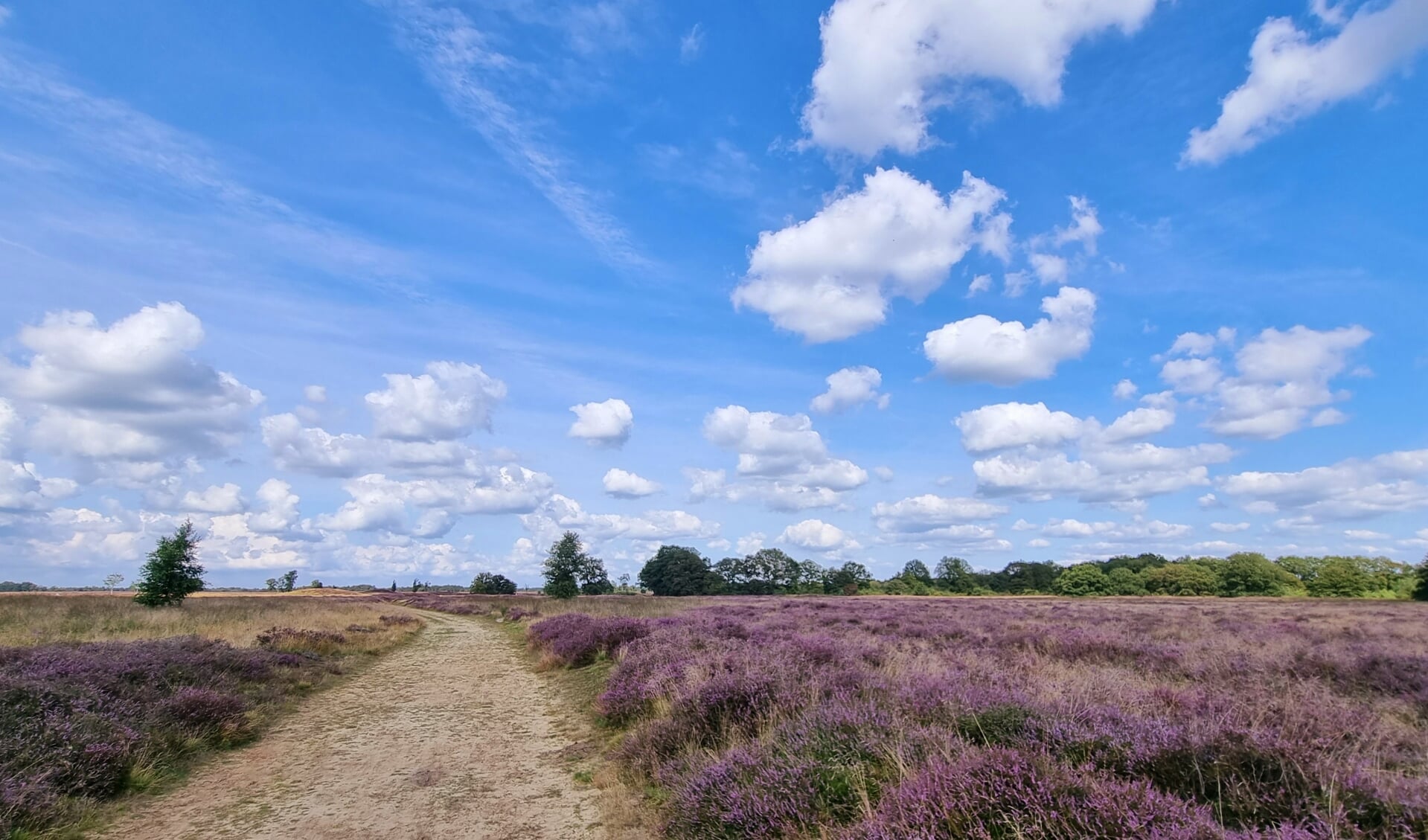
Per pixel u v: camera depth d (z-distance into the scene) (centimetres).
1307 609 3681
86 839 602
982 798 399
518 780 765
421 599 7000
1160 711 642
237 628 2152
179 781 774
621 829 590
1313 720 560
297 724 1080
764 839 479
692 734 750
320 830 619
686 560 9775
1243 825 353
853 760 550
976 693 679
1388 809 378
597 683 1341
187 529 3309
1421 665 989
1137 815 355
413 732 1017
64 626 2089
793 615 2577
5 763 638
